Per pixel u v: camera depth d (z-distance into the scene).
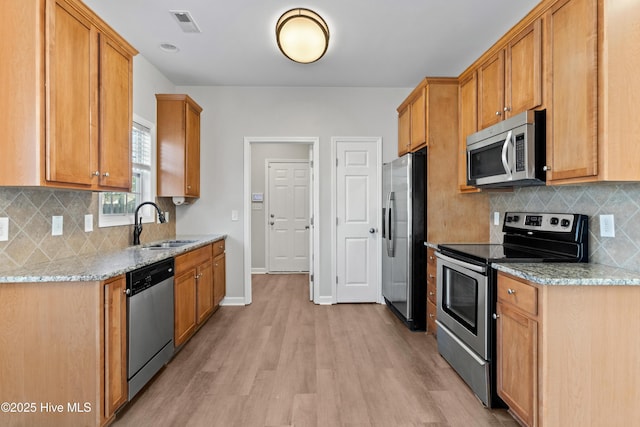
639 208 1.75
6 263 1.83
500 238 3.00
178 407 2.01
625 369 1.61
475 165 2.63
